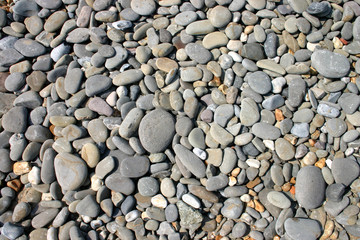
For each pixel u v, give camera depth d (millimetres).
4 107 808
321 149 759
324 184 738
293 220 726
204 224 744
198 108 777
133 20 826
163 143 754
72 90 790
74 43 825
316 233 719
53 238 728
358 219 731
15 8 837
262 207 740
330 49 793
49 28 831
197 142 753
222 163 750
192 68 785
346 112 761
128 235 733
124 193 747
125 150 758
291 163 757
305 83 771
